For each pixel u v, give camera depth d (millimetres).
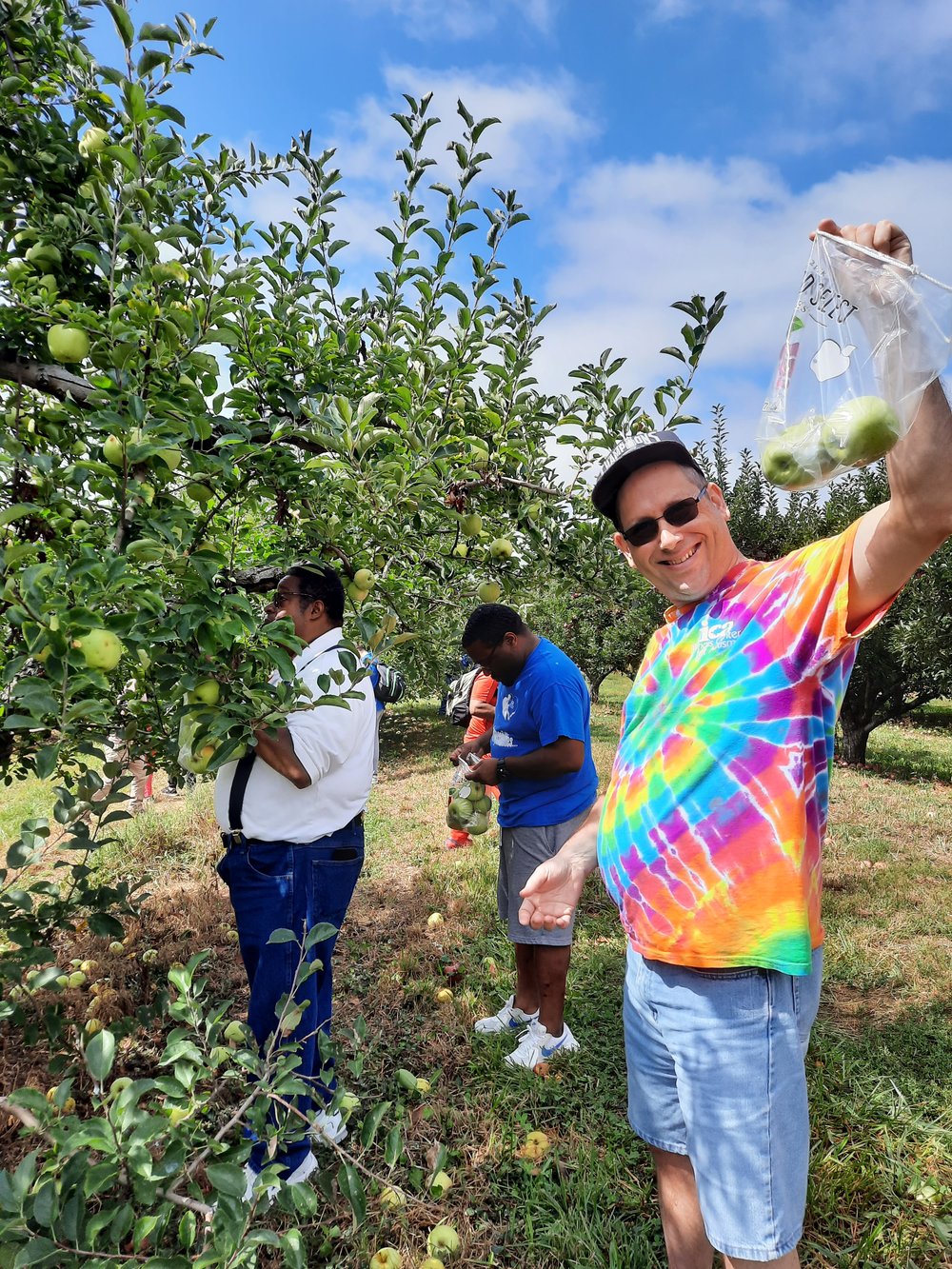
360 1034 1851
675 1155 1604
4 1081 2592
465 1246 2064
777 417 1135
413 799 7562
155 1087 1365
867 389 1039
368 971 3676
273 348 2164
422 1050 3016
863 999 3434
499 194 2199
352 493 2094
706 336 1947
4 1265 1111
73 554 2010
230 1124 1442
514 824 2881
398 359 2283
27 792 7695
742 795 1341
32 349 1915
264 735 2074
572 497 2617
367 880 5012
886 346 1021
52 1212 1156
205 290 1749
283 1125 1573
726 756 1356
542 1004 2902
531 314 2707
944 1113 2576
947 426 1013
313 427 2055
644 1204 2234
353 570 2529
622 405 2336
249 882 2232
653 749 1488
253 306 2189
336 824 2293
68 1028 2668
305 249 2484
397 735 12445
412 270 2414
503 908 3131
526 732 2885
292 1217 2094
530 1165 2359
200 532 1975
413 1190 2252
